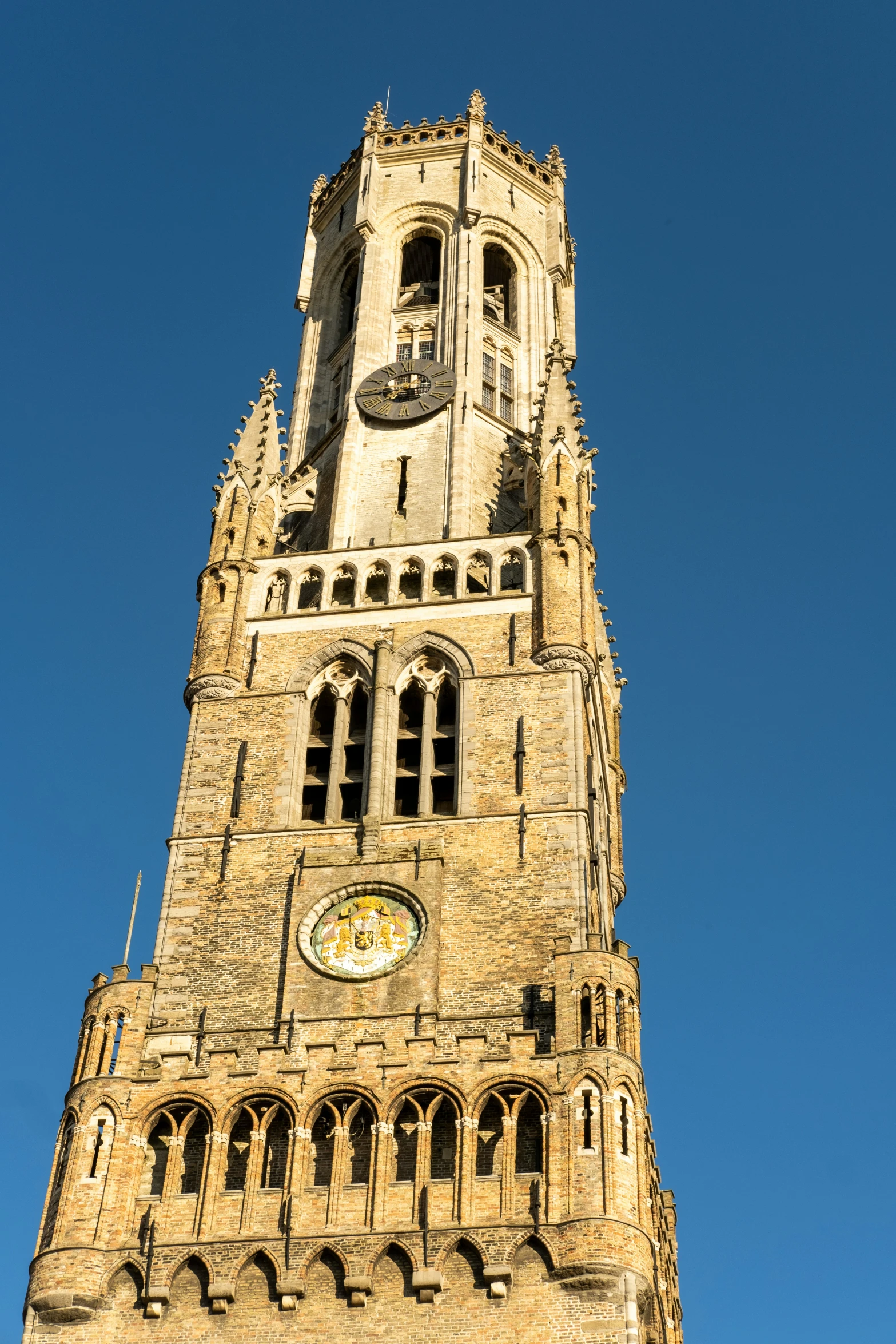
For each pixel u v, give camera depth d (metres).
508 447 81.88
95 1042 58.94
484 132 94.62
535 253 92.12
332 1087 56.78
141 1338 52.72
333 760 67.44
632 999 58.59
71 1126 57.44
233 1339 52.34
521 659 69.00
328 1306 52.66
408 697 69.88
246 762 67.62
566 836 63.19
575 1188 53.66
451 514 77.44
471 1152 55.00
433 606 71.50
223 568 74.31
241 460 78.94
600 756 74.62
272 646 71.38
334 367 88.81
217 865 64.38
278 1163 56.25
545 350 88.25
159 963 61.66
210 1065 57.84
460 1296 52.38
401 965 60.22
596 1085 55.66
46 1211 56.47
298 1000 59.84
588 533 75.25
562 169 97.69
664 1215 68.62
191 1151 57.00
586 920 60.84
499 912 61.34
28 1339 53.22
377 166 93.19
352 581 73.94
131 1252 54.16
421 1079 56.56
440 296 87.44
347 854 63.78
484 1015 58.69
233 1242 53.94
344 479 79.44
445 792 67.06
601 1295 51.88
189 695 70.31
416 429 81.12
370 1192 54.59
